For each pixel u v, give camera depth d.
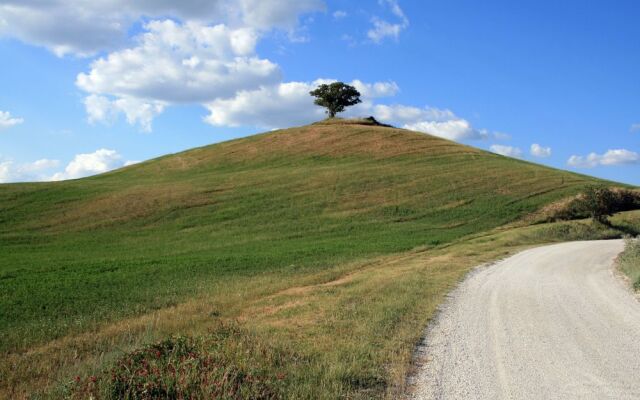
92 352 10.29
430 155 69.00
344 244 32.16
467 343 9.76
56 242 37.25
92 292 18.17
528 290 16.03
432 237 35.44
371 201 48.25
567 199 47.59
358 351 8.73
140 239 37.84
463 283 17.12
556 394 7.19
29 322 13.87
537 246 31.03
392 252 28.36
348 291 15.35
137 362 7.38
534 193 50.22
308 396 6.71
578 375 8.01
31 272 23.41
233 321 11.19
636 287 16.45
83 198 50.56
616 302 14.23
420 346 9.49
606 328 11.15
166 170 70.69
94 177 72.06
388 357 8.56
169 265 24.73
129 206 47.50
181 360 7.44
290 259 25.92
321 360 8.23
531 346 9.63
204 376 6.66
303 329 10.56
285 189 52.81
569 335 10.50
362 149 72.75
